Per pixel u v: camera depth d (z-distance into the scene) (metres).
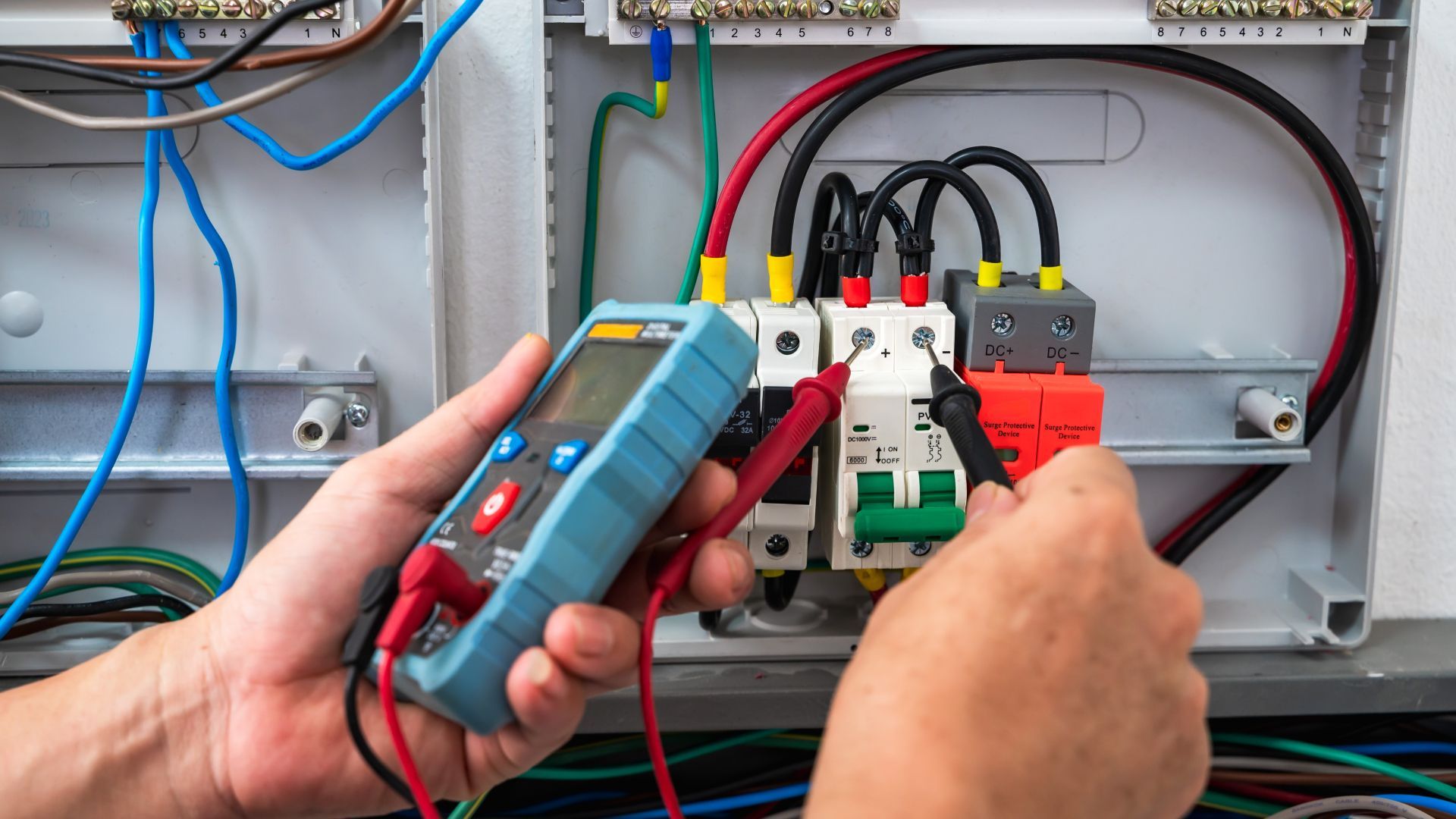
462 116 0.79
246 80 0.76
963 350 0.74
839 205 0.73
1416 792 0.79
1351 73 0.77
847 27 0.69
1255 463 0.79
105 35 0.69
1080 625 0.31
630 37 0.70
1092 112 0.78
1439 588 0.86
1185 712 0.34
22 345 0.79
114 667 0.55
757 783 0.82
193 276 0.79
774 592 0.77
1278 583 0.85
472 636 0.39
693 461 0.43
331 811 0.55
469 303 0.82
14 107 0.76
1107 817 0.32
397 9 0.56
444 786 0.54
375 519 0.55
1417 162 0.82
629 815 0.79
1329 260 0.80
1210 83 0.73
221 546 0.83
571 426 0.46
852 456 0.68
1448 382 0.85
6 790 0.52
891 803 0.29
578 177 0.78
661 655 0.76
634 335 0.48
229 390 0.77
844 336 0.71
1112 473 0.36
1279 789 0.80
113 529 0.83
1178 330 0.81
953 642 0.31
